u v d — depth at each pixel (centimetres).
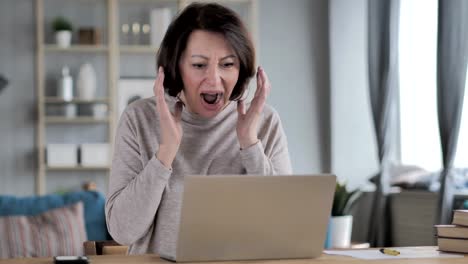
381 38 535
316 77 655
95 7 646
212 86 191
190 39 192
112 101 630
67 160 624
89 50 633
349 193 494
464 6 443
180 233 158
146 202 181
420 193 506
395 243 530
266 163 196
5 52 636
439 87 454
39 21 629
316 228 167
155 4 650
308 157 652
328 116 651
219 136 211
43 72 635
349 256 174
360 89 616
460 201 454
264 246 165
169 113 179
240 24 193
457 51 446
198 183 154
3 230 405
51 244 407
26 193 637
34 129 639
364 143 612
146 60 650
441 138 453
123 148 205
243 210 160
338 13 624
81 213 429
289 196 162
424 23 553
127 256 173
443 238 185
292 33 656
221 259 163
